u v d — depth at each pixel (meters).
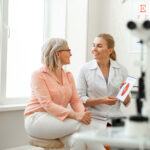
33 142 2.58
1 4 3.41
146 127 1.43
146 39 1.48
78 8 3.93
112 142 1.34
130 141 1.31
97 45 2.95
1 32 3.40
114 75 3.00
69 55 2.73
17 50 3.66
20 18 3.69
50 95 2.61
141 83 1.61
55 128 2.45
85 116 2.51
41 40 3.96
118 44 3.91
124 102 2.92
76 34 3.94
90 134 1.46
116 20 3.93
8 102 3.49
